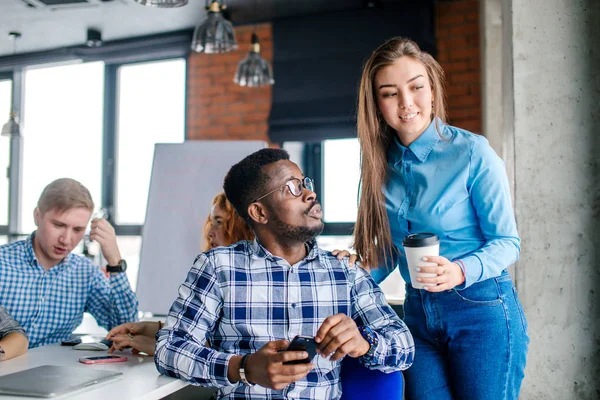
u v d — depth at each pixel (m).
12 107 5.75
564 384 2.31
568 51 2.36
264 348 1.35
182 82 5.37
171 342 1.47
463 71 4.57
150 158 5.42
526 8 2.40
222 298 1.55
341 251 1.68
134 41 5.33
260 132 5.10
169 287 2.98
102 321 2.40
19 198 5.71
